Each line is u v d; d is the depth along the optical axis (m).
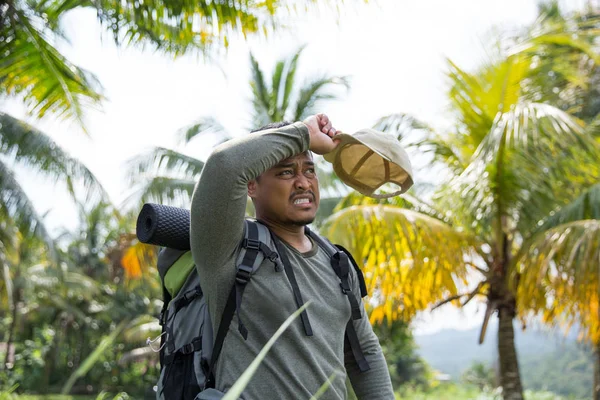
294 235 2.18
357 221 7.85
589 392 21.14
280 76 15.27
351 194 9.38
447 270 8.01
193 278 2.17
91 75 8.30
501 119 7.84
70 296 33.50
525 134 7.46
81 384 35.97
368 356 2.31
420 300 8.44
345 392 2.10
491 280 8.52
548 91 9.66
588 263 7.17
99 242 34.66
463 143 9.29
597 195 7.93
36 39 6.97
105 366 35.78
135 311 35.16
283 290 2.00
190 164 14.16
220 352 1.98
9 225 13.88
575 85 11.45
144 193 13.64
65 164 10.85
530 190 8.10
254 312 1.99
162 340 2.21
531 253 7.63
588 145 7.57
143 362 36.94
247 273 1.98
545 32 9.16
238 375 1.95
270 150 2.01
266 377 1.94
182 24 6.21
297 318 2.00
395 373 34.03
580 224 7.45
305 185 2.15
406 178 2.39
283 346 1.97
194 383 2.00
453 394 26.00
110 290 35.66
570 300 7.45
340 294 2.14
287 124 2.24
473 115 8.91
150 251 14.39
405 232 7.63
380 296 8.73
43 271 27.61
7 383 18.48
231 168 1.93
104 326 36.34
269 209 2.16
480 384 35.19
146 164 14.11
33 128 10.82
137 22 6.14
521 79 9.09
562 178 8.10
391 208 7.96
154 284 29.98
